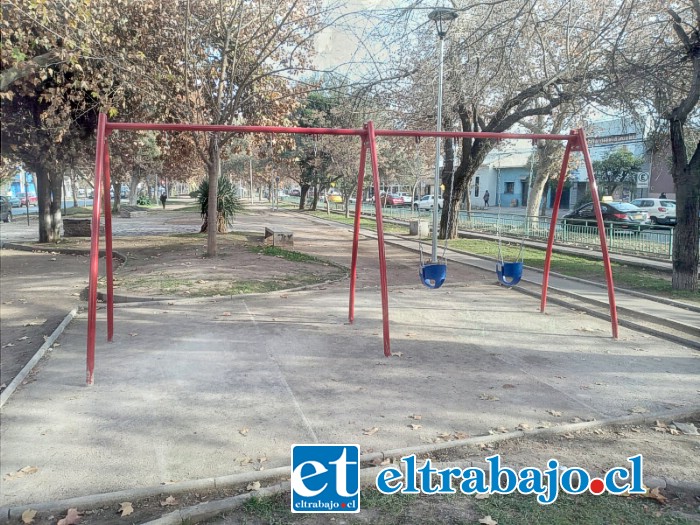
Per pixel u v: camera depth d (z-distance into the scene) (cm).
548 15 1270
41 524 331
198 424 463
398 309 917
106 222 727
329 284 1159
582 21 1255
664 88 1067
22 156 1577
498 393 535
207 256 1469
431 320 840
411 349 683
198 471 386
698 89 956
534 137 758
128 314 868
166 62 1358
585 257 1628
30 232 2455
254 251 1602
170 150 1794
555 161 2133
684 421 482
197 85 1391
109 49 1200
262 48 1317
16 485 369
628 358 654
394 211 3569
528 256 1623
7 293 1039
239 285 1080
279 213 4247
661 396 531
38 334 750
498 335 755
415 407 498
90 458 405
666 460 407
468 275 1288
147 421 470
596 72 1195
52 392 539
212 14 1332
